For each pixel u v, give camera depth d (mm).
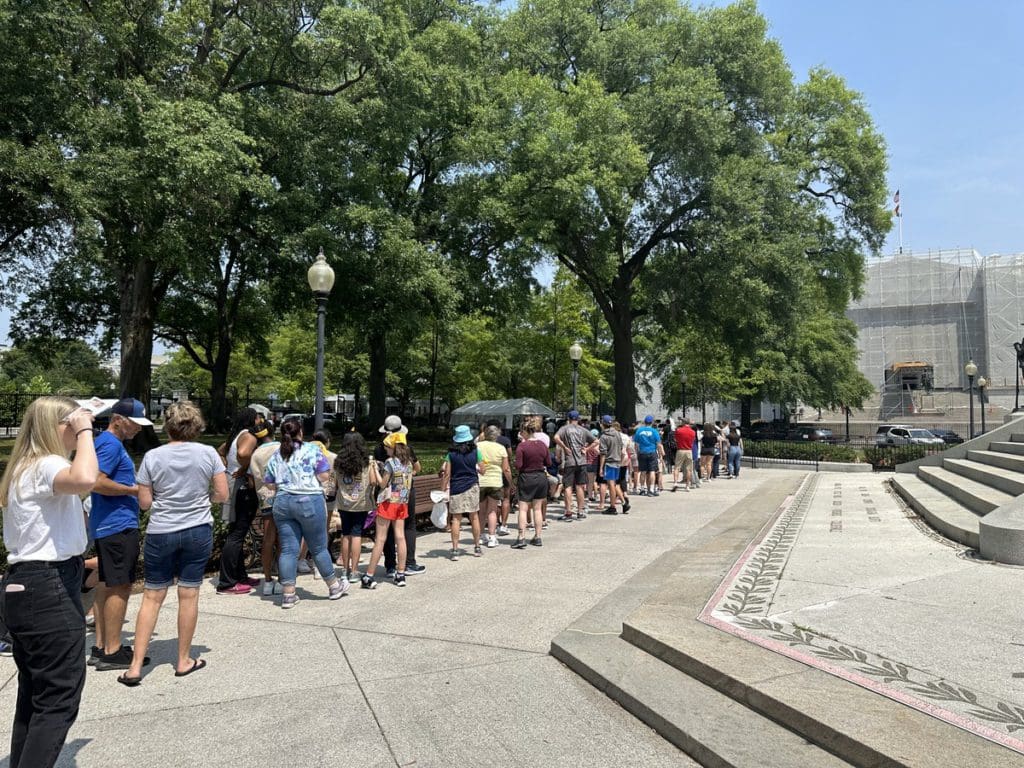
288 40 18109
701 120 23656
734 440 20469
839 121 29688
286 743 3672
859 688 3719
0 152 12586
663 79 24734
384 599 6645
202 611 6277
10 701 4328
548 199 22031
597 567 7891
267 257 21547
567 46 26875
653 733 3744
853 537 8797
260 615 6125
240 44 18516
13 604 2973
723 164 25172
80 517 3209
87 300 31438
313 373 44125
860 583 6090
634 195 26750
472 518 8789
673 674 4324
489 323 34812
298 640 5406
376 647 5211
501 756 3492
